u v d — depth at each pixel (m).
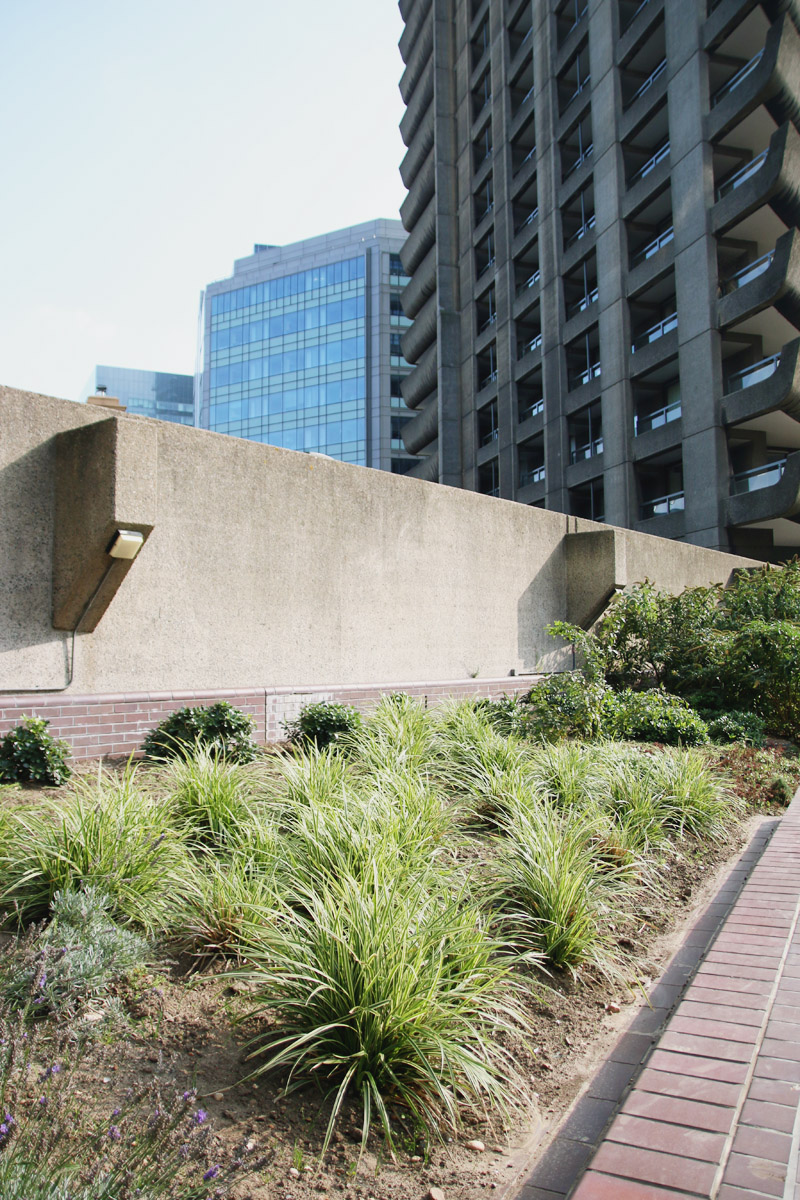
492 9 42.97
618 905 4.05
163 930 3.22
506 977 3.06
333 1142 2.21
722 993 3.06
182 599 6.91
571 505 34.16
